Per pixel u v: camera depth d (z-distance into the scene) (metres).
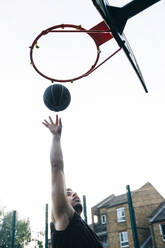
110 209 24.23
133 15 2.77
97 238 2.09
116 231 22.97
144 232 21.84
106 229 25.33
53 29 3.23
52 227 2.04
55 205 1.91
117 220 23.28
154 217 21.16
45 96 3.05
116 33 2.59
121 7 2.80
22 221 32.03
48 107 3.06
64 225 1.87
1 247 29.75
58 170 2.06
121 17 2.79
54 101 3.01
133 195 23.47
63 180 2.02
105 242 24.95
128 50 2.95
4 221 31.47
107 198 28.52
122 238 22.39
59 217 1.89
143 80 3.44
